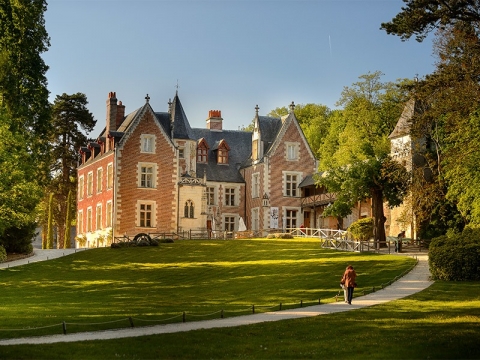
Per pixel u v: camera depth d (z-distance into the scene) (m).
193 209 66.25
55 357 18.66
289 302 30.70
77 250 57.78
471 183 39.53
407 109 51.88
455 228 46.12
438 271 34.03
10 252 54.47
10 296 36.09
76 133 81.81
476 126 38.03
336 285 34.47
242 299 32.69
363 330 23.00
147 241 55.34
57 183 80.62
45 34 46.78
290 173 71.19
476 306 27.02
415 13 28.84
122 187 63.69
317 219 70.56
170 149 65.75
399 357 19.14
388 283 33.47
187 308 29.58
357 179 47.59
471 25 31.52
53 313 27.81
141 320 25.30
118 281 41.22
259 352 20.00
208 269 43.50
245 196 74.12
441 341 20.97
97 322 25.02
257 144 72.56
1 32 43.78
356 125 70.12
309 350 20.25
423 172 47.16
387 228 57.38
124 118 69.62
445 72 32.56
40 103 45.91
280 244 52.94
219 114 78.19
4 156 38.41
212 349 20.25
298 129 72.06
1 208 41.47
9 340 21.45
